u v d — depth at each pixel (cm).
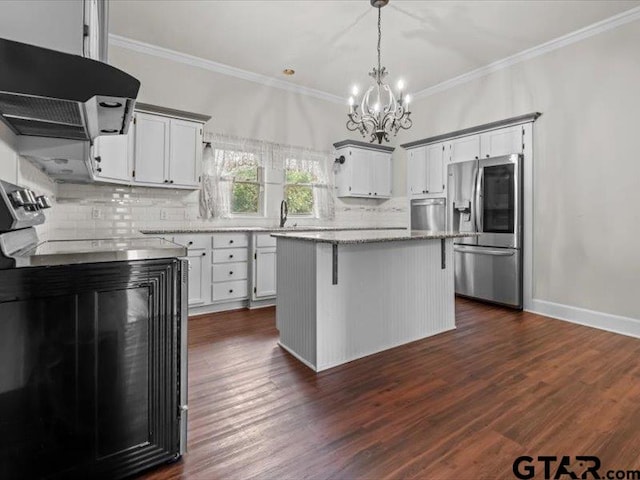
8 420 116
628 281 320
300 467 145
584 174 348
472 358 260
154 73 394
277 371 239
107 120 164
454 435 167
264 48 394
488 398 201
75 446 127
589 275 345
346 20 338
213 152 430
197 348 282
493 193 411
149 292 140
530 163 386
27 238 144
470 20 337
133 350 137
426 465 146
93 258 127
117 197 371
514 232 391
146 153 358
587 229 346
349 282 257
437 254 317
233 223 448
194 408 192
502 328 331
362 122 307
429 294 310
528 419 180
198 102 423
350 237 250
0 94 117
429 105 516
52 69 115
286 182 499
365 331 267
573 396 203
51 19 119
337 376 231
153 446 143
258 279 405
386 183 570
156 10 321
